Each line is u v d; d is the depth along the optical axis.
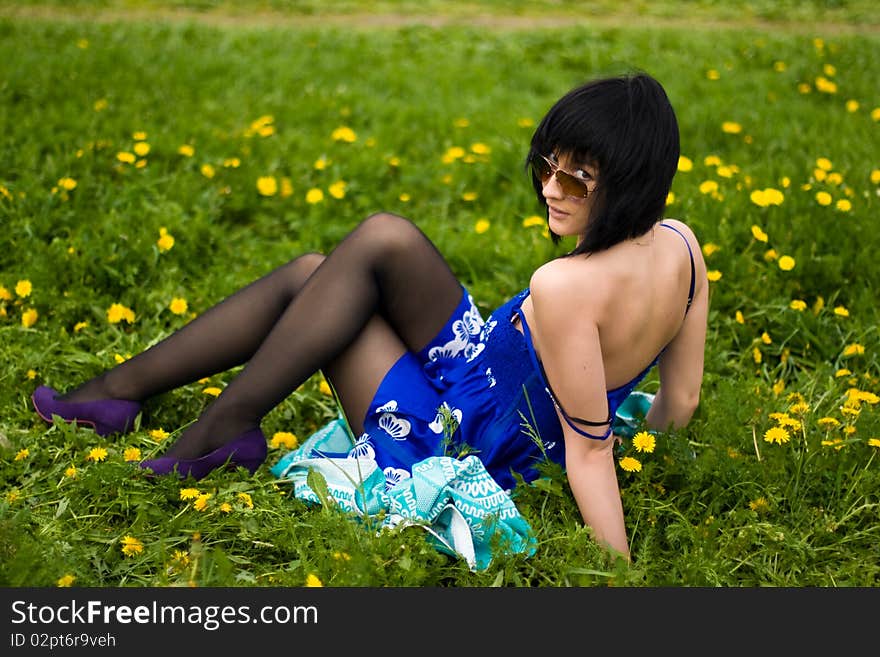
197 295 3.68
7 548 2.19
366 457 2.48
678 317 2.36
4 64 6.50
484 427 2.46
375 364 2.48
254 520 2.39
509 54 8.51
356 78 7.21
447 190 4.83
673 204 4.23
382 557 2.22
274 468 2.66
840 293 3.75
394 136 5.63
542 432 2.45
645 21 11.28
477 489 2.33
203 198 4.45
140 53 7.40
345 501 2.40
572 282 2.14
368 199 4.65
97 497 2.46
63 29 8.34
